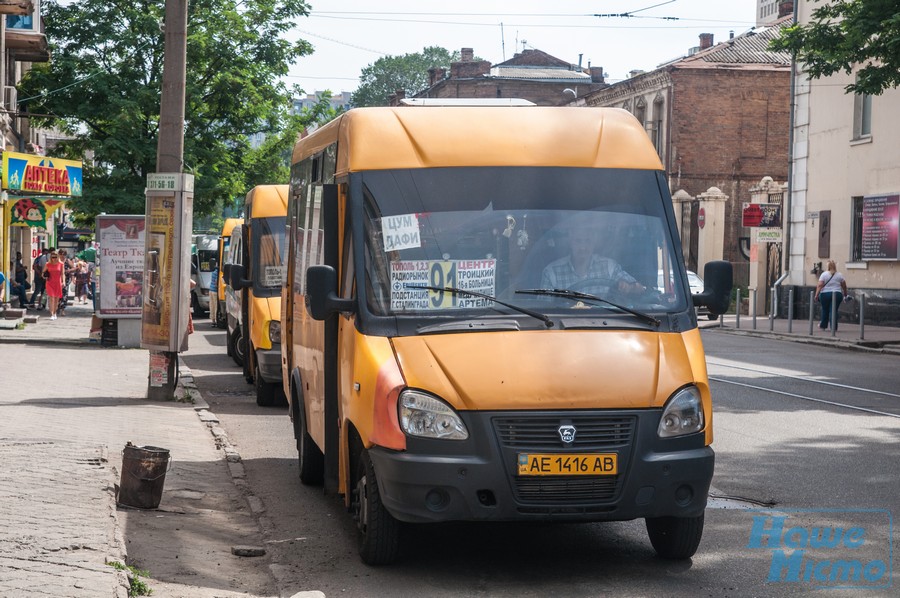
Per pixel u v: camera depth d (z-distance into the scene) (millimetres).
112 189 40156
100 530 6738
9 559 6004
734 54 54844
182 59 14789
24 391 14914
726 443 11508
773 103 54312
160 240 14648
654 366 6629
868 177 33094
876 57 21578
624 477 6406
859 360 22328
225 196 42938
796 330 30734
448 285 7027
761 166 54438
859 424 12914
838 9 21891
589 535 7738
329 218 7379
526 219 7223
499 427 6344
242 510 8672
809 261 36344
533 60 87312
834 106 34844
